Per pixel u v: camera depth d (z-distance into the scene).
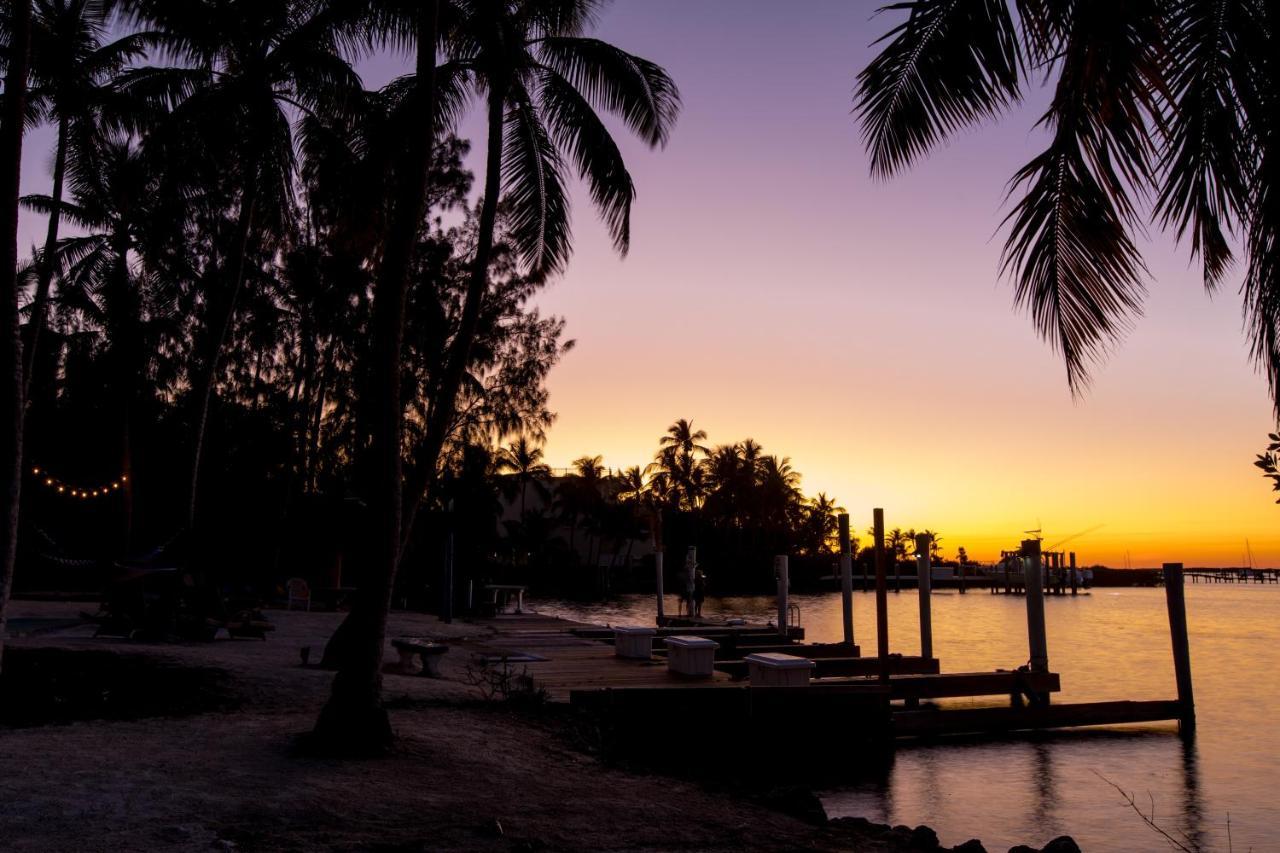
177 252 29.64
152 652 12.87
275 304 34.66
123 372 30.08
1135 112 4.80
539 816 6.78
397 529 8.57
